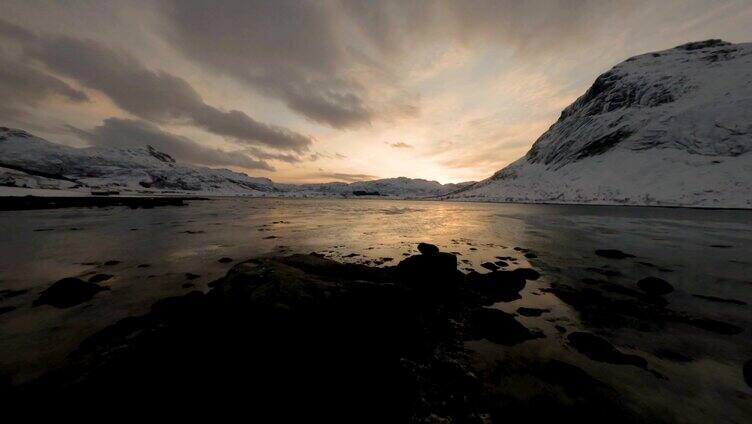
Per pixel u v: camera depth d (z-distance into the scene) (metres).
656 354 6.04
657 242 18.38
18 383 4.89
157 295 9.28
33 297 9.07
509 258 14.59
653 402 4.60
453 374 5.30
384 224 29.75
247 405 3.84
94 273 11.63
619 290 9.91
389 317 6.31
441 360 5.75
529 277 11.26
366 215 41.81
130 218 31.70
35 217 30.61
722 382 5.09
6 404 4.25
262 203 80.25
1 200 38.34
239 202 82.19
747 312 8.14
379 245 17.91
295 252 15.67
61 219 29.31
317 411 3.95
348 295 6.31
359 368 4.85
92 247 16.36
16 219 28.56
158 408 3.61
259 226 27.09
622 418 4.27
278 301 5.76
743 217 31.39
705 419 4.25
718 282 10.74
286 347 4.95
